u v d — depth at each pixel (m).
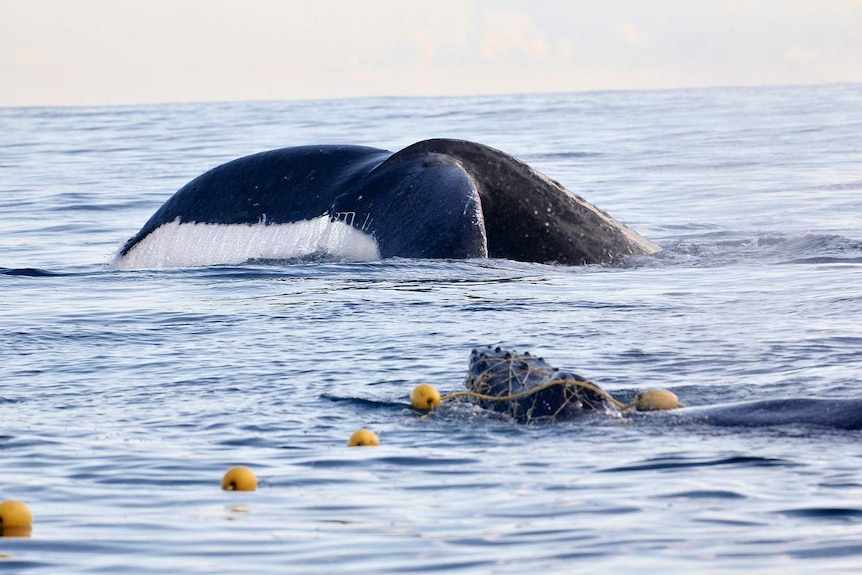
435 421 35.94
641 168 145.38
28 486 30.09
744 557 24.09
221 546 25.42
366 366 43.84
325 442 34.03
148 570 24.17
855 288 59.09
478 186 65.75
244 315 54.28
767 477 29.38
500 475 30.27
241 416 37.22
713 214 100.31
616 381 40.84
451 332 49.56
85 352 47.78
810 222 93.19
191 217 69.31
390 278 61.31
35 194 123.56
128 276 66.31
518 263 64.44
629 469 30.38
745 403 35.62
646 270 65.56
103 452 33.22
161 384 41.97
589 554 24.45
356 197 65.56
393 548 25.03
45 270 69.44
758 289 59.47
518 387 36.19
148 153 182.12
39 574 24.06
